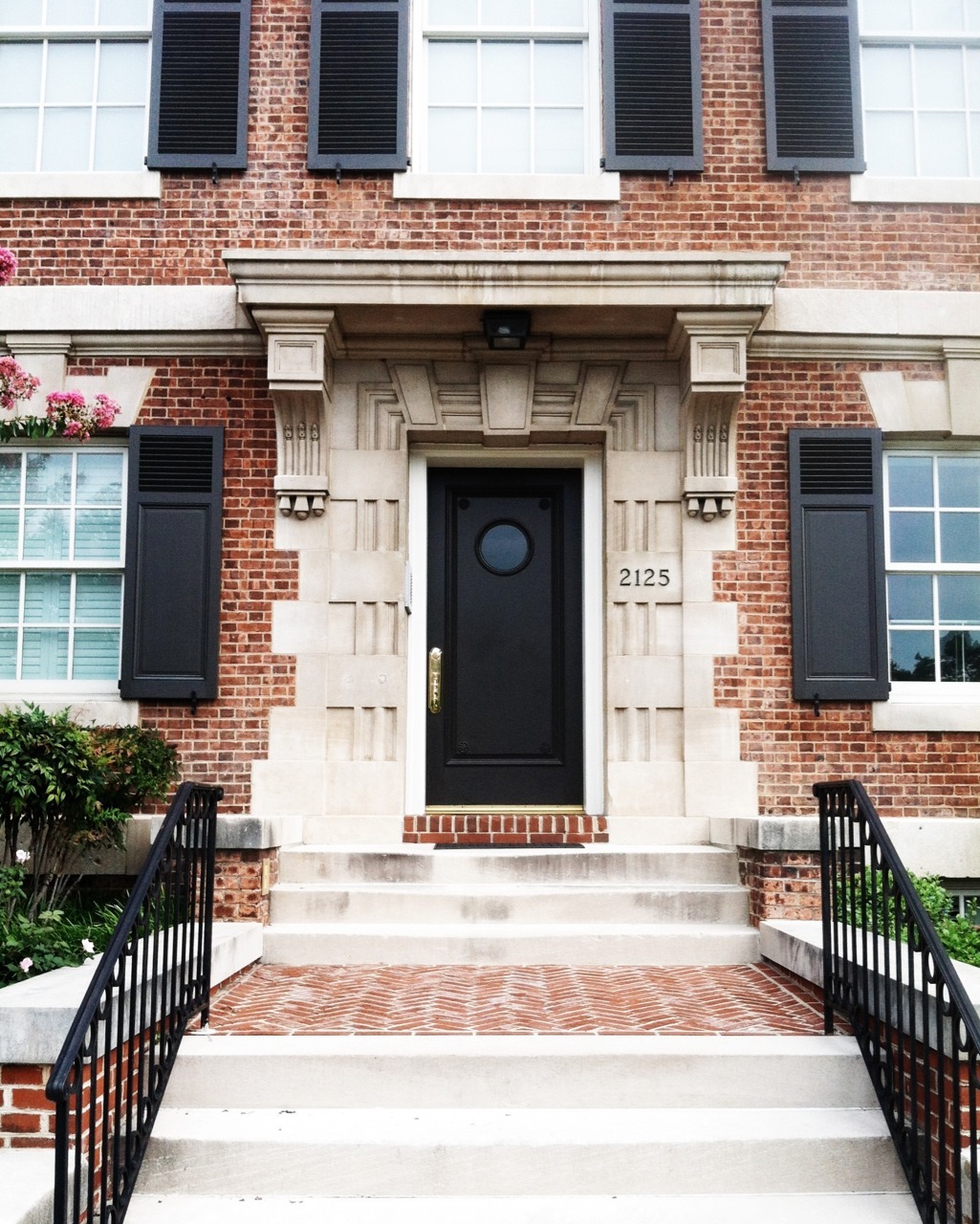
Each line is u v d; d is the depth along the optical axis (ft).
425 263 21.42
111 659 23.54
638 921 19.36
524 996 16.40
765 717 22.77
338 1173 12.63
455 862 20.17
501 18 24.48
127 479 23.08
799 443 23.13
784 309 23.26
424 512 24.39
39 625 23.57
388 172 23.53
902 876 13.06
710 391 22.12
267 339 22.04
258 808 22.39
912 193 23.66
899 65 24.67
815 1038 14.53
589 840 22.34
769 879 18.66
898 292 23.41
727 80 23.97
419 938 18.51
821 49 23.88
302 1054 13.79
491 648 24.54
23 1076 12.32
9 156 24.11
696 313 21.90
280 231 23.41
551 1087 13.75
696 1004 16.05
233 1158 12.66
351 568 23.09
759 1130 13.02
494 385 23.40
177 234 23.43
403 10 23.79
